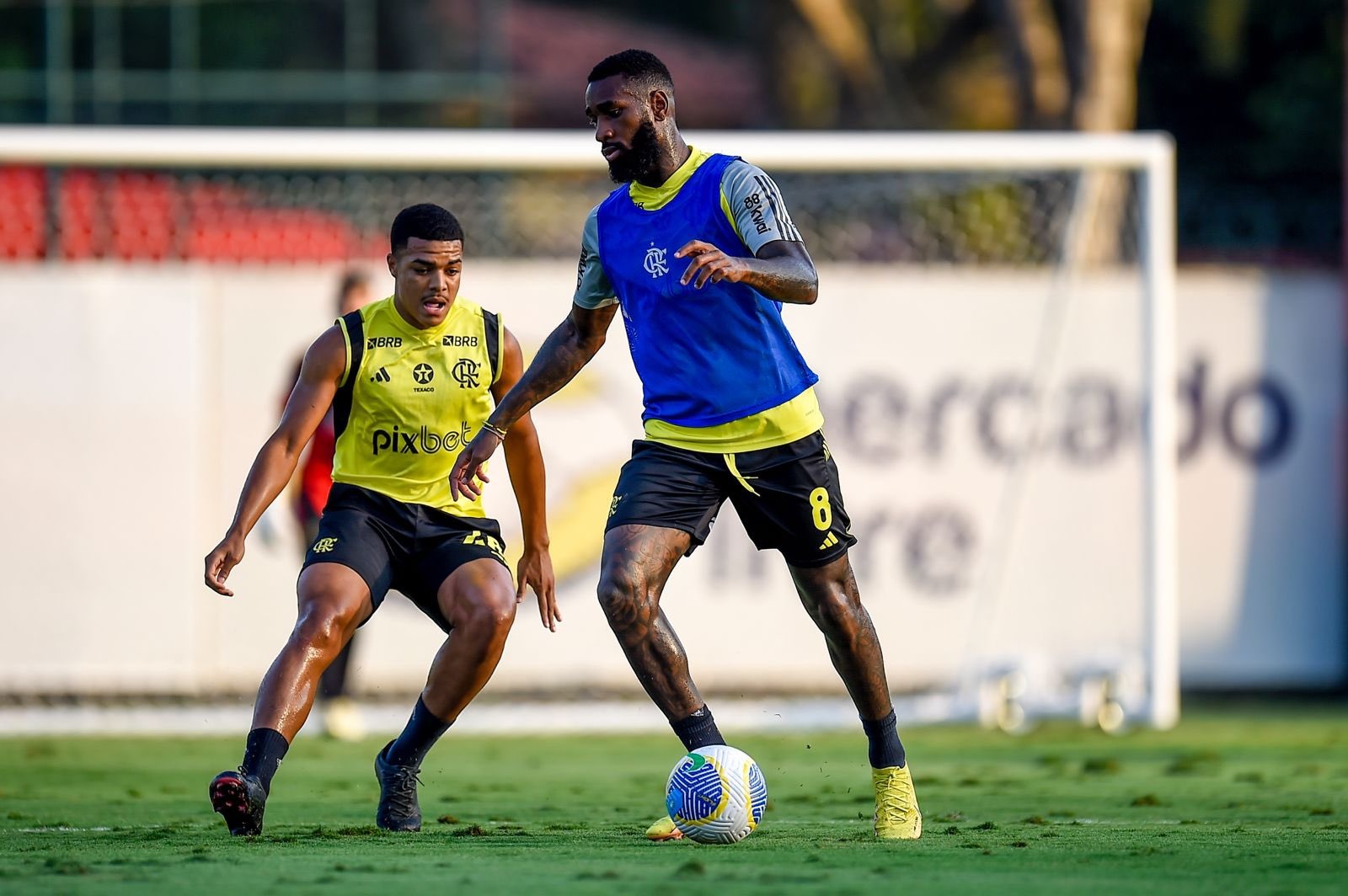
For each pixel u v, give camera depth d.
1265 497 44.91
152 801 23.98
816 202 50.56
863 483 40.72
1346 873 14.91
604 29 100.00
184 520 39.44
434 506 19.67
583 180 51.84
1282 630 44.84
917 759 31.36
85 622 39.22
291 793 25.06
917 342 40.94
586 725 39.12
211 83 66.38
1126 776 27.81
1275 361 45.06
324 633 18.48
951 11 72.25
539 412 39.72
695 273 16.30
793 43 79.50
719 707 40.31
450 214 19.55
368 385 19.39
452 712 19.19
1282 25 67.88
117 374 39.38
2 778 28.11
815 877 14.42
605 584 17.66
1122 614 41.34
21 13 69.88
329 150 39.09
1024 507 41.22
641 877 14.46
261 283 39.81
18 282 39.22
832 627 18.12
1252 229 55.22
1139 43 66.00
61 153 38.75
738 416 17.86
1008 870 15.05
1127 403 41.53
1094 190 41.91
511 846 17.27
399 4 77.75
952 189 46.81
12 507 39.09
